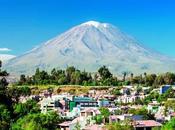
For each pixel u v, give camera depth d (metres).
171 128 159.50
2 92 196.25
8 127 166.62
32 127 165.38
